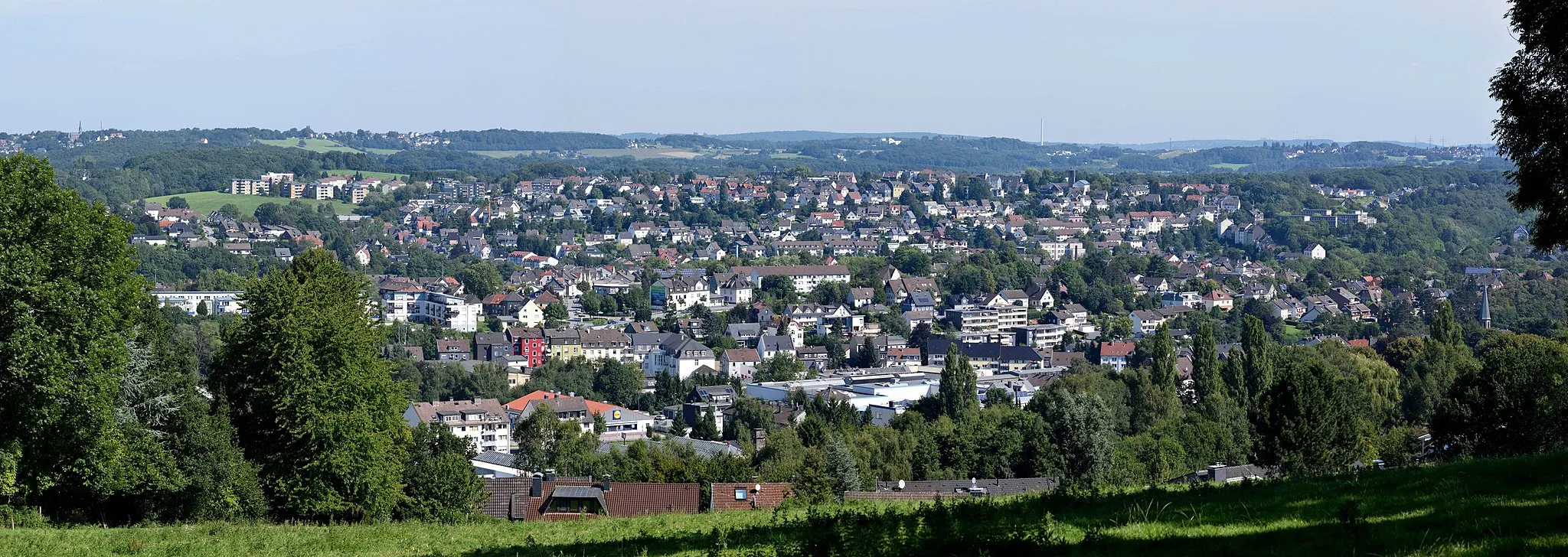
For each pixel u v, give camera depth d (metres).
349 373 152.00
